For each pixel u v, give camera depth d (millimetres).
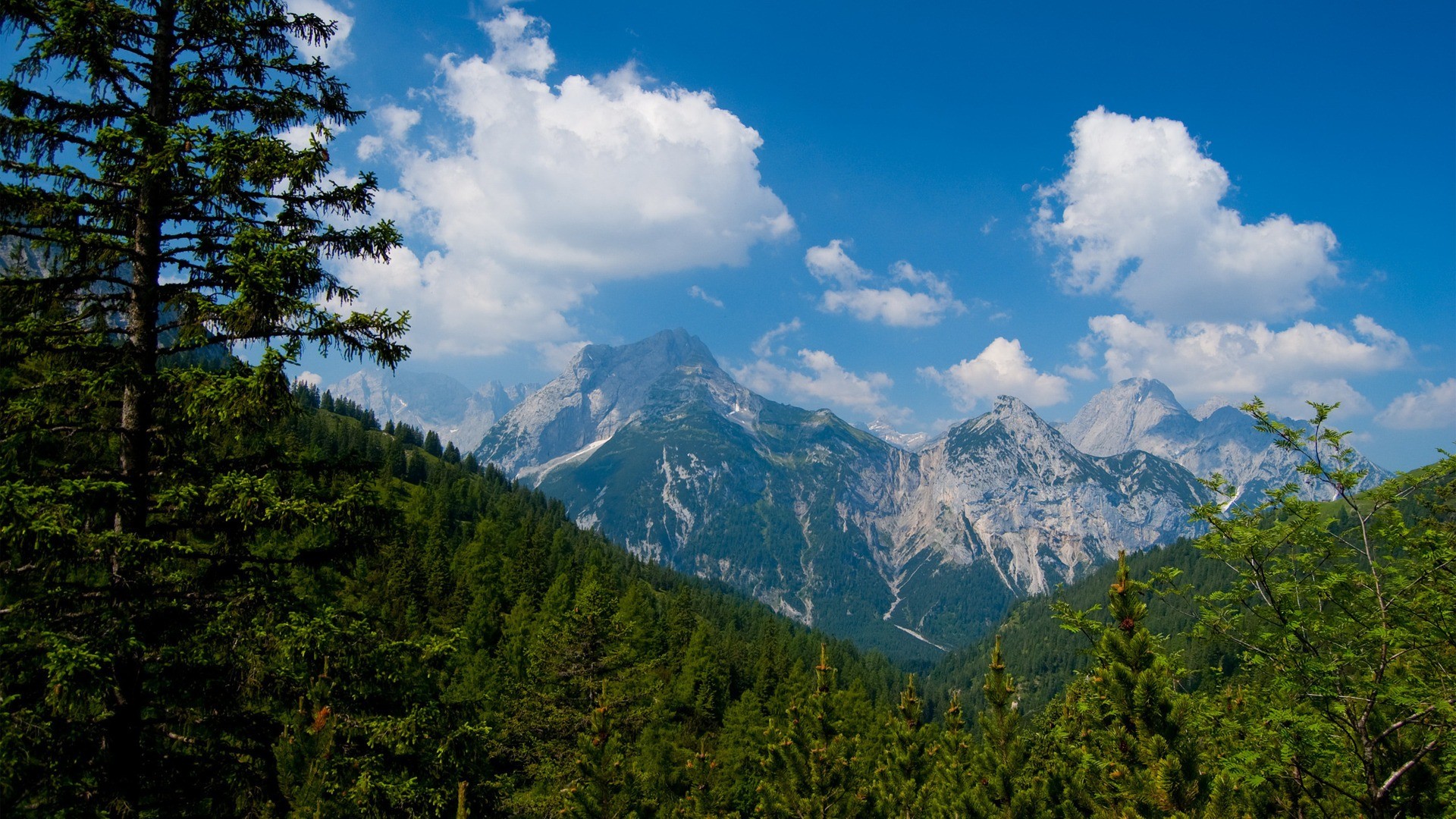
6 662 9930
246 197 12320
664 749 44156
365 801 11664
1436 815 14352
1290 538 15375
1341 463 15547
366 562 13070
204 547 12086
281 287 10945
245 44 12789
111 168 11414
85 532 10242
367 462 13070
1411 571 14852
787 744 25219
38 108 11172
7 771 9406
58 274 11734
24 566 10016
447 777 12539
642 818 22734
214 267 11984
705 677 68875
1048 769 21516
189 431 12172
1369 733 15148
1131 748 15625
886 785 26609
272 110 12883
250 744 12742
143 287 11625
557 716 41656
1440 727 14078
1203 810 14250
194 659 11656
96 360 11430
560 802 29953
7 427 10766
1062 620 17734
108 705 11180
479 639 66312
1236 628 16578
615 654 45312
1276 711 15070
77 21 10648
